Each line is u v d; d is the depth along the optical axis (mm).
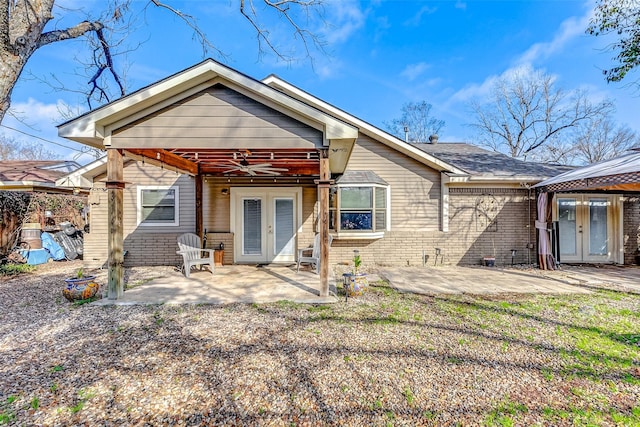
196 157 6555
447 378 2830
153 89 4613
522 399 2520
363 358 3205
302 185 9172
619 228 9273
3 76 4164
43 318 4355
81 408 2406
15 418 2291
